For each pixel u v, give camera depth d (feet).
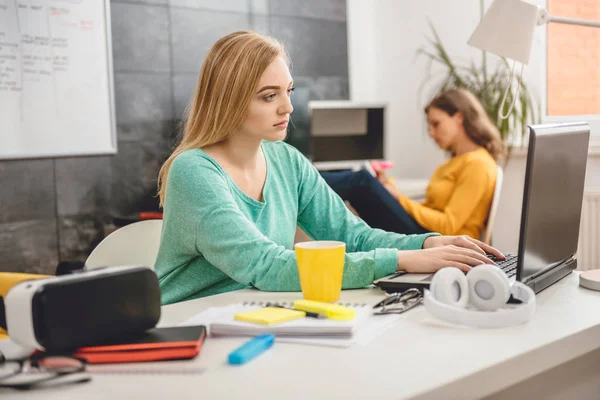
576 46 11.61
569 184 4.50
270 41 5.16
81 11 10.96
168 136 12.16
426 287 4.16
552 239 4.36
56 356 3.00
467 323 3.48
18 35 10.34
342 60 14.58
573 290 4.29
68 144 10.96
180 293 5.04
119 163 11.62
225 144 5.33
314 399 2.55
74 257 11.17
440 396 2.67
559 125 4.27
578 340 3.39
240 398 2.58
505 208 12.29
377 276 4.50
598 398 4.03
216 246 4.62
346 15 14.64
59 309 2.92
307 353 3.10
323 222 5.85
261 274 4.46
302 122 12.49
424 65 13.92
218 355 3.11
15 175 10.49
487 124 10.50
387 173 14.78
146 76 11.84
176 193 4.88
